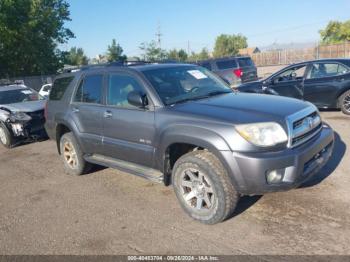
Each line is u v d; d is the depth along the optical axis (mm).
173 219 4270
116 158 5227
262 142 3592
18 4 34594
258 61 42719
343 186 4605
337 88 8984
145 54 51281
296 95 9648
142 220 4324
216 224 4020
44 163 7426
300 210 4102
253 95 4738
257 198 4496
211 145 3748
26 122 8992
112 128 5051
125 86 4949
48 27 38188
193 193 4082
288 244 3492
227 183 3775
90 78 5652
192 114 4043
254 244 3561
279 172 3604
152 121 4406
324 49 37312
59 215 4723
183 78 4984
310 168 3883
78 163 6090
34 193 5680
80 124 5723
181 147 4402
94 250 3781
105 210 4723
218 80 5426
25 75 38344
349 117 8727
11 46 35031
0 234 4352
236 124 3670
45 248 3920
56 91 6508
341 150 6070
